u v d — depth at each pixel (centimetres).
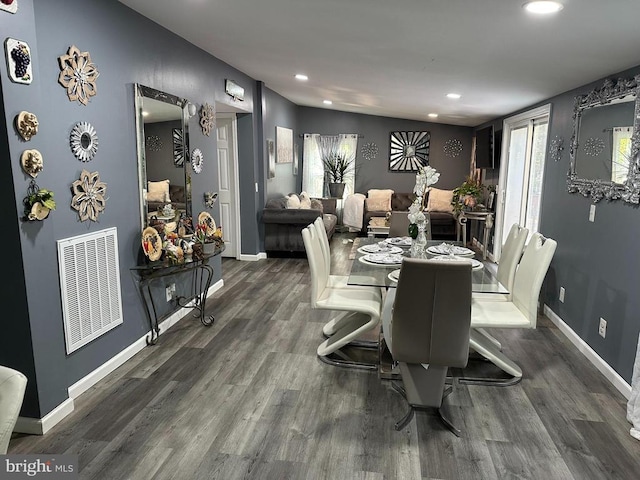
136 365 311
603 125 315
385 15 247
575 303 357
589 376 302
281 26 309
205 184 452
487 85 419
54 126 243
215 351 336
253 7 274
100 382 286
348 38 311
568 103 393
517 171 593
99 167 283
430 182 308
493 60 317
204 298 395
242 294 480
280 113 752
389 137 913
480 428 242
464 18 230
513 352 339
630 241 275
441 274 217
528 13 209
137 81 324
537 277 277
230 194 632
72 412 252
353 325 331
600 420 250
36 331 225
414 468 210
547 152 444
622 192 282
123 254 313
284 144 781
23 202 214
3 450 115
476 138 775
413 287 222
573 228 368
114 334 305
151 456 215
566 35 237
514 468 211
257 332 373
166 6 300
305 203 756
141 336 339
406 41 296
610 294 298
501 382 291
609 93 304
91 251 273
